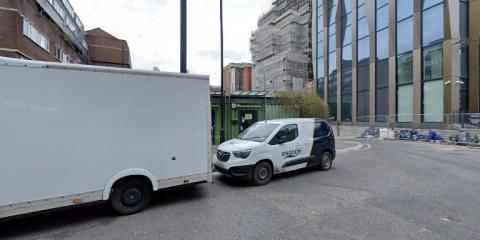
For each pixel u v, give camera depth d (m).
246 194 6.56
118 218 5.17
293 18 59.97
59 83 4.70
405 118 22.77
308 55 57.62
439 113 19.98
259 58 68.81
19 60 4.41
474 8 20.05
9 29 18.83
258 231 4.46
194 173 6.06
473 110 20.03
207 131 6.26
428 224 4.58
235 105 15.07
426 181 7.53
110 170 5.13
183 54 9.09
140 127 5.41
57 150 4.70
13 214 4.38
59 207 4.71
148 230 4.61
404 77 22.98
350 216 5.00
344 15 30.66
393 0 23.88
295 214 5.17
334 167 9.67
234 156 7.28
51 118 4.64
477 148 15.12
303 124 8.71
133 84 5.35
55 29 28.77
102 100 5.06
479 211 5.16
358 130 27.42
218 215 5.21
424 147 15.73
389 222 4.69
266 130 8.20
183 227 4.69
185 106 5.95
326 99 33.72
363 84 27.78
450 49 19.22
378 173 8.63
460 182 7.38
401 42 23.28
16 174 4.41
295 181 7.77
